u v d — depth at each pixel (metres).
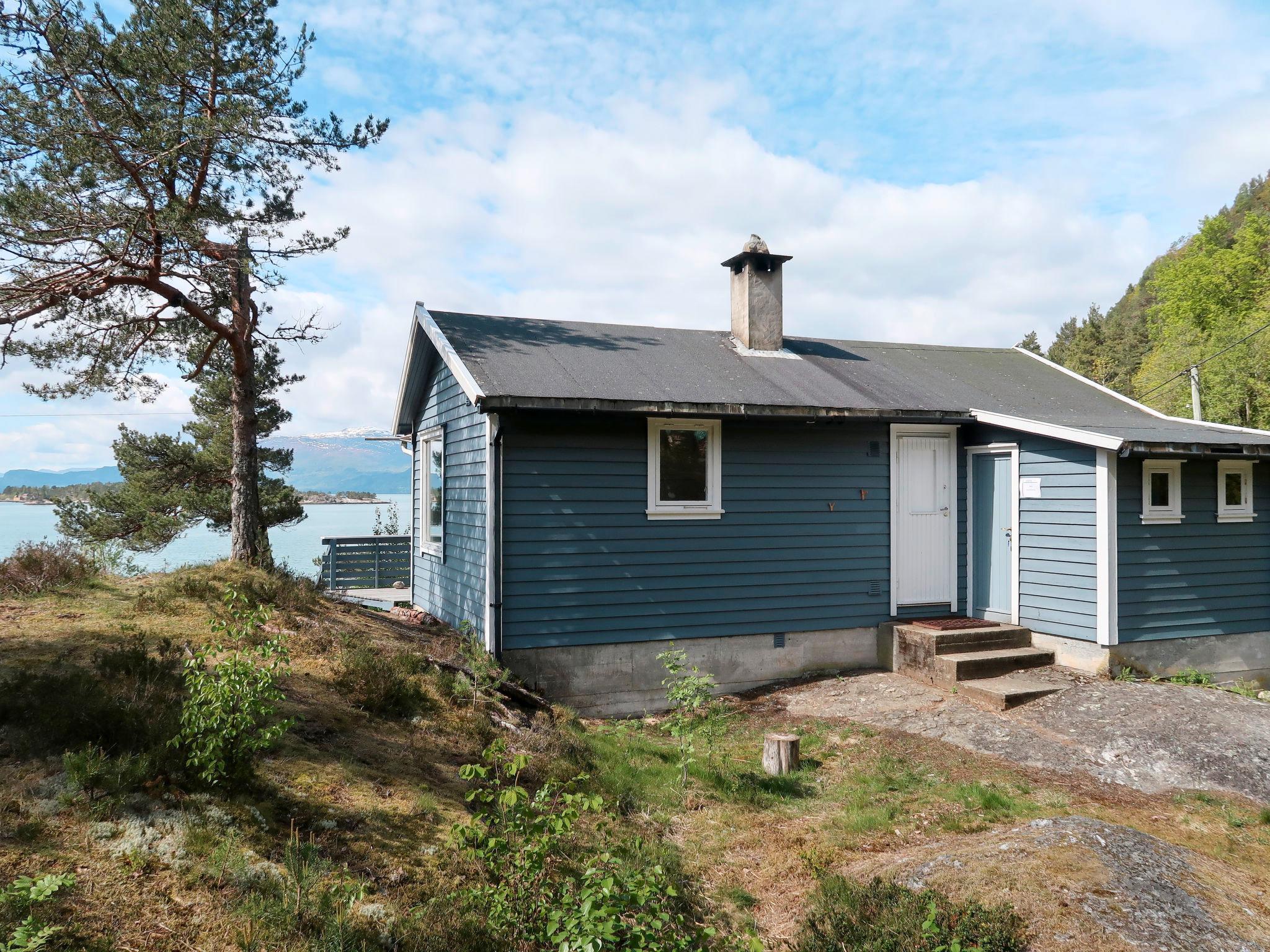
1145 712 8.14
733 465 10.27
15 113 8.12
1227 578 10.44
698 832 6.08
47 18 8.40
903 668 10.38
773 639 10.48
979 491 11.32
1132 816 6.20
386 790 5.09
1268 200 88.00
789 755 7.40
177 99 9.37
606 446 9.64
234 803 4.36
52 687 4.89
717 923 4.70
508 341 10.78
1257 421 31.62
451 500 11.61
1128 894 4.20
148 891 3.54
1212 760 7.09
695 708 8.48
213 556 12.68
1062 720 8.23
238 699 4.59
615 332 12.24
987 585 11.14
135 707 4.88
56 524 16.64
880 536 11.03
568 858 4.93
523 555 9.27
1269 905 4.57
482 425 9.78
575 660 9.48
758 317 12.44
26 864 3.48
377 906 3.83
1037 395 12.57
